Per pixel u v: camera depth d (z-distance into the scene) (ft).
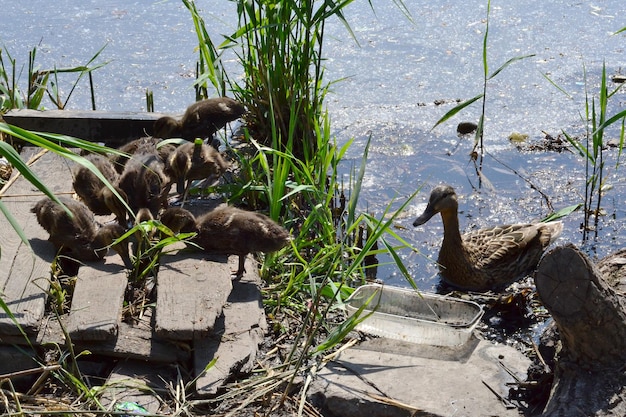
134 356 19.12
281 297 22.36
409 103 34.42
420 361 20.38
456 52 37.70
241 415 18.47
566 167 30.91
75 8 40.70
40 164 26.78
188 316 19.40
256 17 31.53
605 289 17.81
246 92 30.86
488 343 21.31
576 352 18.17
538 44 38.24
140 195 24.20
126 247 21.35
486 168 30.86
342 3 28.09
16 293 19.80
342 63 36.94
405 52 37.78
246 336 20.01
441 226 28.30
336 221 27.61
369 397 18.99
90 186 24.35
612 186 29.86
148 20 39.60
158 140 27.61
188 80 35.27
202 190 26.76
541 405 18.98
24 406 17.90
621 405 17.54
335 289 22.39
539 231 26.81
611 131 32.86
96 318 19.17
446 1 42.14
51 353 19.26
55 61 36.24
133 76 35.53
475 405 18.88
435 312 22.71
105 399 18.24
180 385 18.75
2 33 38.22
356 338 21.42
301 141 30.42
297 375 19.66
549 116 33.60
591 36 38.83
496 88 35.29
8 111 29.60
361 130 32.78
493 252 26.09
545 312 24.17
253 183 26.53
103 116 29.32
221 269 21.29
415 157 31.35
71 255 21.83
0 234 22.33
